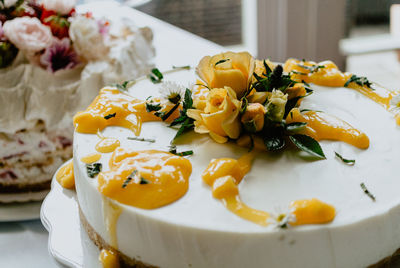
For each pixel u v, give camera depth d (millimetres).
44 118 566
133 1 1166
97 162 428
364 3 910
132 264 400
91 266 412
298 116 449
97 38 592
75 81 578
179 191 387
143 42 677
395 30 939
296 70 550
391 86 864
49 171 589
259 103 429
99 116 473
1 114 557
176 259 375
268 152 430
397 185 394
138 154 417
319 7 851
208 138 451
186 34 985
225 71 429
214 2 1137
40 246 533
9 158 575
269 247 355
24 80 564
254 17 923
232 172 397
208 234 358
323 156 419
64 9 588
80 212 460
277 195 385
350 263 371
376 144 441
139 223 377
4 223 564
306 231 354
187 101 457
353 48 933
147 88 544
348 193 387
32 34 563
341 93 524
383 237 375
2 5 583
